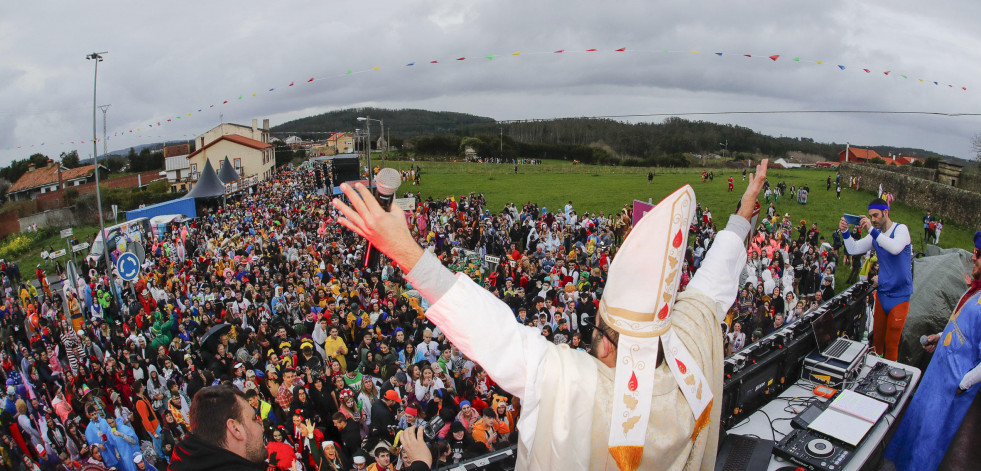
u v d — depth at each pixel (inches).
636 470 68.0
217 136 2583.7
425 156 3944.4
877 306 231.0
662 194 1865.2
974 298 163.5
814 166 3395.7
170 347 459.2
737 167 3341.5
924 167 1849.2
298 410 331.6
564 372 69.4
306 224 1059.9
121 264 591.2
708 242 784.9
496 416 305.7
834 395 201.9
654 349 70.5
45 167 2546.8
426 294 66.9
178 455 70.7
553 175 2600.9
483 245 894.4
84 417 392.2
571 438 68.2
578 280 610.5
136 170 3299.7
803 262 680.4
